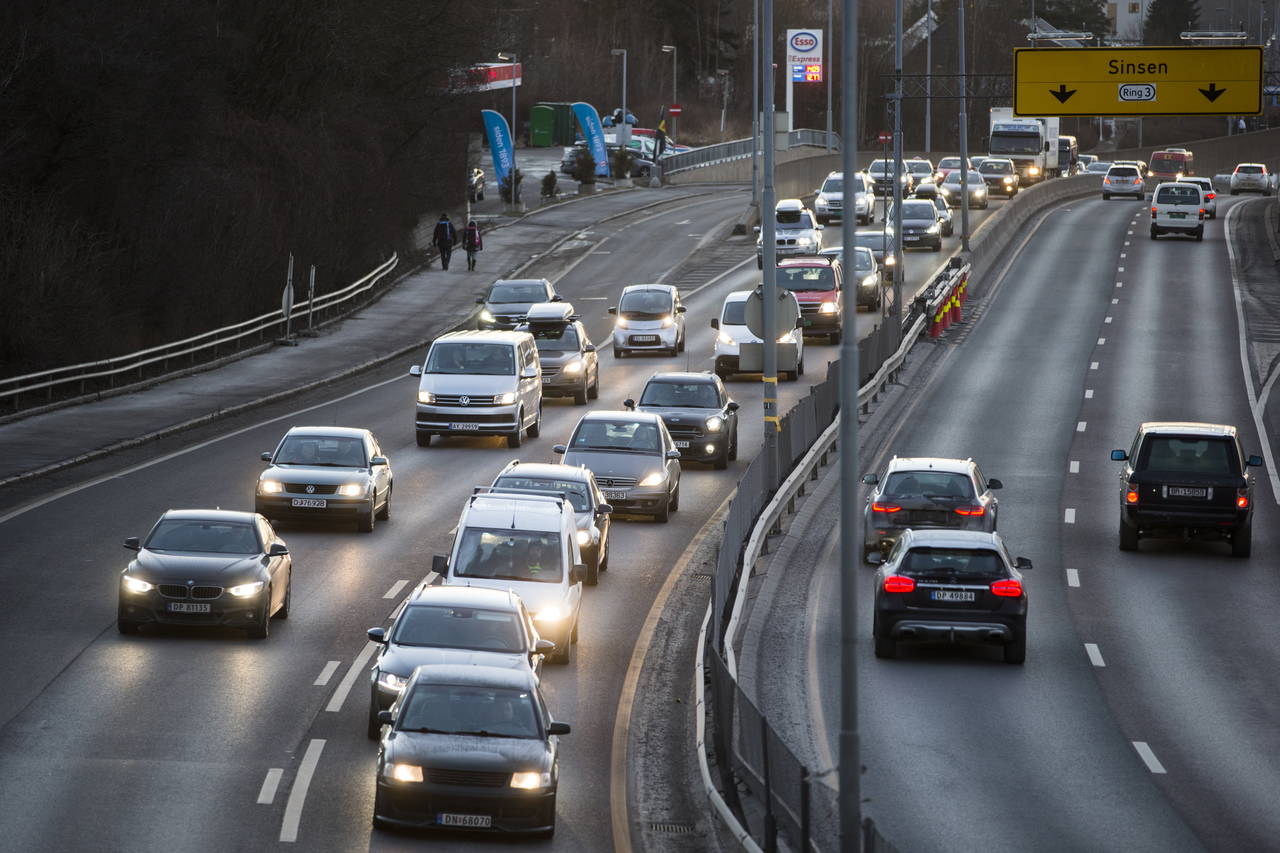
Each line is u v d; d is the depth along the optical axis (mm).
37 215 181250
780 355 122812
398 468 139500
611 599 100375
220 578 86125
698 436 142250
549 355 172500
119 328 192000
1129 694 82438
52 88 189000
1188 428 116438
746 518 106938
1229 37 124125
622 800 66750
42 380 173750
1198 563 114312
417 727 62656
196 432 155250
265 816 61812
